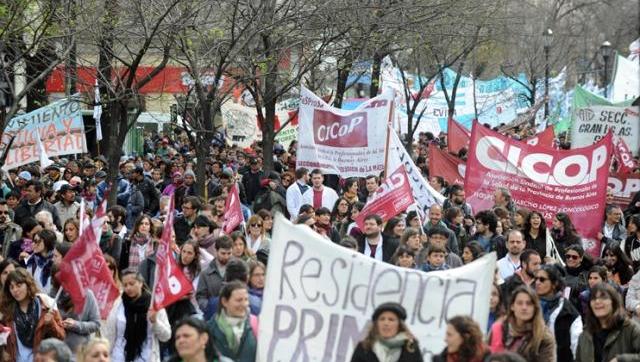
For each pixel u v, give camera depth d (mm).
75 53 29438
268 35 29938
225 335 14719
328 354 14484
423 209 27359
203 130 28734
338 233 23484
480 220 23500
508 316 14508
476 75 63156
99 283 16688
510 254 20594
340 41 34500
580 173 27266
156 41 33125
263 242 21609
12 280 16359
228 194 24641
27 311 16500
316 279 14570
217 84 29000
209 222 21422
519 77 74250
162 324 16375
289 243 14625
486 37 43438
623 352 15570
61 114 34000
